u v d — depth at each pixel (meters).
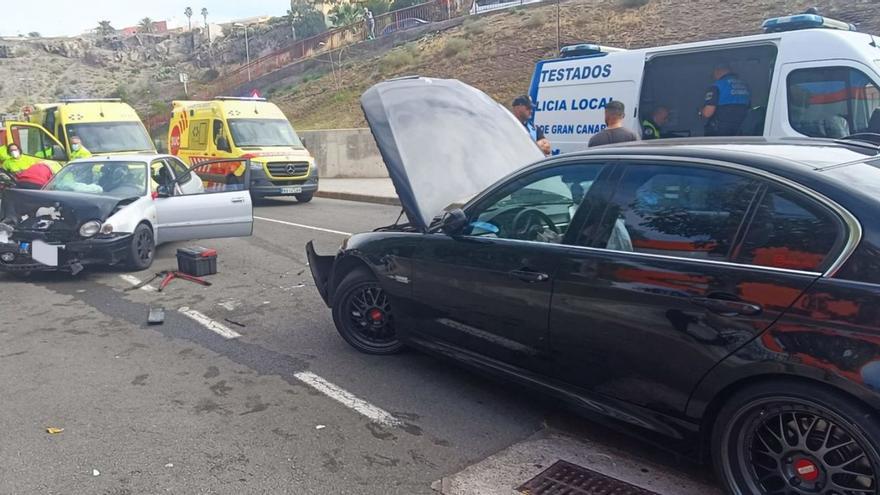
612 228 3.49
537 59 26.55
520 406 4.27
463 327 4.20
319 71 40.22
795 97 7.23
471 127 5.62
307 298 6.85
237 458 3.60
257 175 14.64
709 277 3.03
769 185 3.04
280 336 5.63
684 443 3.20
